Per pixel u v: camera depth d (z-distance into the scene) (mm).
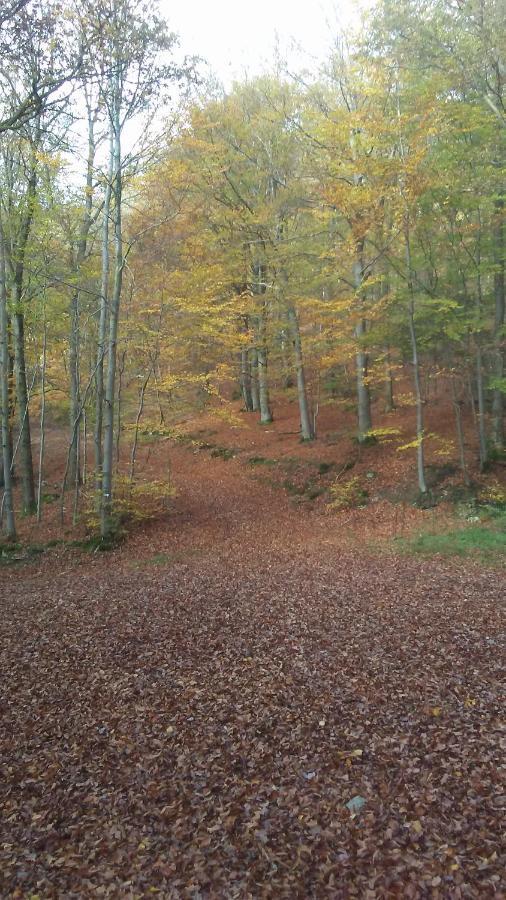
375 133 14062
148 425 18344
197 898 3621
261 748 5242
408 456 18344
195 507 18828
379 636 7648
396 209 14461
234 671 6875
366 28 16203
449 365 17953
